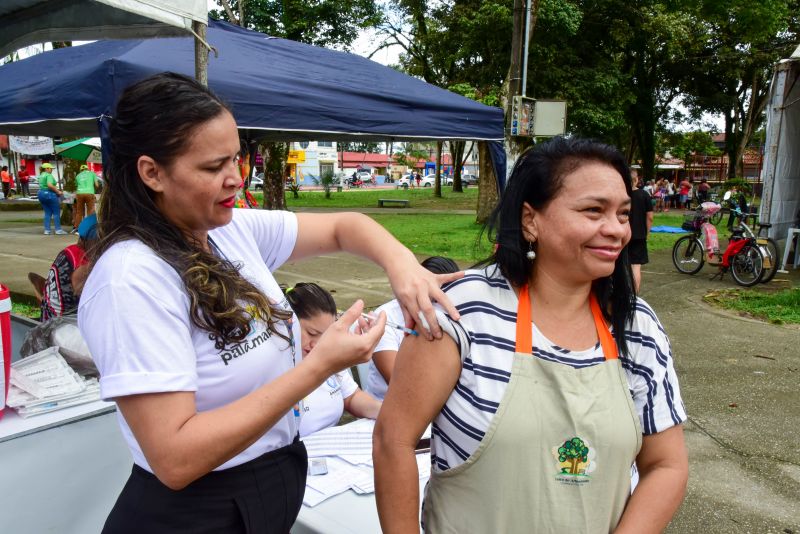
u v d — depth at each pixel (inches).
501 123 221.9
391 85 199.9
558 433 44.6
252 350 46.8
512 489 44.8
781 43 948.6
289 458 52.3
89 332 41.7
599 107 660.1
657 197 998.4
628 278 49.2
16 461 69.2
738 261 333.1
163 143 42.1
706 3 682.8
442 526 47.8
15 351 111.4
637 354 49.1
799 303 276.7
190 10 112.1
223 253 51.9
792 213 406.9
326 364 43.3
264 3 625.3
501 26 602.9
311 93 173.5
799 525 113.1
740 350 216.8
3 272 329.7
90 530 76.1
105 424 76.4
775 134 373.7
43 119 151.1
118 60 137.8
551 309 48.3
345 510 70.6
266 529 49.8
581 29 690.8
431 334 45.4
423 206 1022.4
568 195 45.1
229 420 40.6
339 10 630.5
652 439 50.1
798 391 177.6
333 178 1421.0
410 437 46.8
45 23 132.6
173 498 46.2
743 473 131.6
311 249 59.6
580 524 44.8
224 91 156.9
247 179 240.1
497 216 49.3
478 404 45.0
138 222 43.8
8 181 1059.9
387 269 50.6
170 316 42.0
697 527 112.3
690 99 1119.0
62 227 578.9
